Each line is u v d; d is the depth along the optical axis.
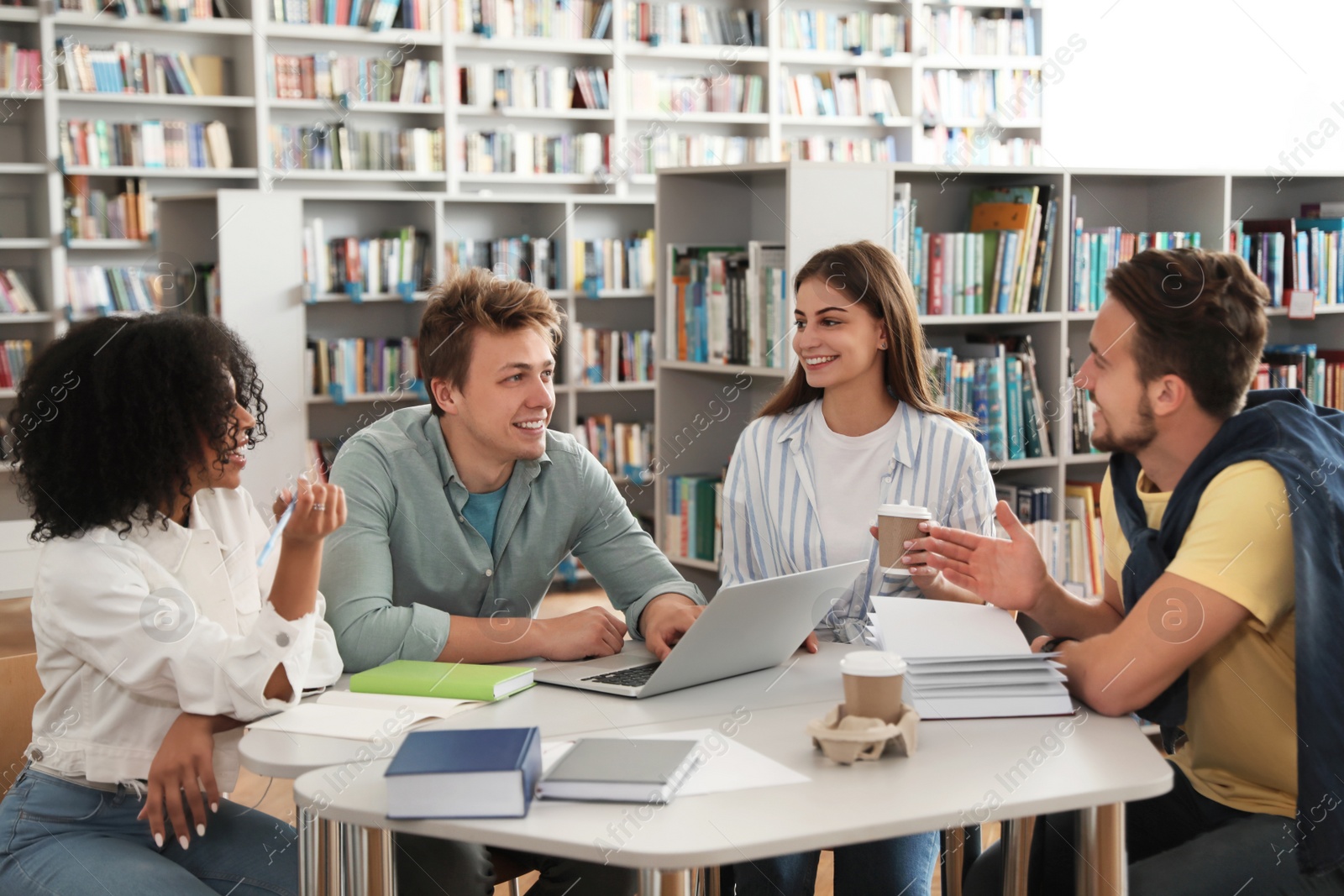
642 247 5.95
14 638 2.00
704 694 1.61
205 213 5.34
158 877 1.47
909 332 2.11
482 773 1.18
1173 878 1.46
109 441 1.56
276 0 5.62
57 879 1.48
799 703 1.56
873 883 1.72
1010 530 1.64
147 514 1.61
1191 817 1.67
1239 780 1.62
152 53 5.46
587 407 5.93
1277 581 1.47
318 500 1.45
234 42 5.73
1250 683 1.55
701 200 3.85
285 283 4.80
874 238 3.43
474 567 1.93
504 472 1.95
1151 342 1.56
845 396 2.15
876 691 1.34
